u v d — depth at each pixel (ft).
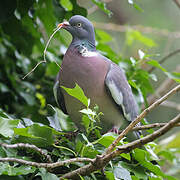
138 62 31.96
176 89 18.99
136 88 30.53
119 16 55.26
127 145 18.49
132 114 29.94
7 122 21.20
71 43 29.63
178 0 44.45
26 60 32.53
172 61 50.75
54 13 29.37
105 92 28.25
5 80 31.35
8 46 31.09
